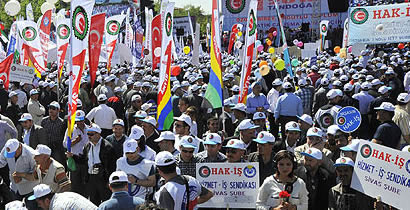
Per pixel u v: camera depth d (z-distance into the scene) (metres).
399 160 5.45
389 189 5.53
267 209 5.72
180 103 11.43
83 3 8.45
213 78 9.05
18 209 5.19
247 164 6.24
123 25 40.75
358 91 15.09
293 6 48.44
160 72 9.46
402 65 22.34
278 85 13.58
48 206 5.97
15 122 12.82
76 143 8.92
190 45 41.59
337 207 5.95
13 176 7.50
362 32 22.05
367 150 5.75
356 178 5.85
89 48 11.00
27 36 17.42
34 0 41.22
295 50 31.48
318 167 6.47
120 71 18.95
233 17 47.97
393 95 15.91
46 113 15.09
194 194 5.65
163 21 9.43
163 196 5.45
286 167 5.65
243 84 9.60
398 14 21.41
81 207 5.77
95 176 8.22
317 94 13.26
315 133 7.47
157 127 9.58
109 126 11.67
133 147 6.77
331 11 40.69
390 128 8.16
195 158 7.00
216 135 6.95
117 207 5.45
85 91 14.39
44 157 7.34
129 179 6.75
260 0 48.91
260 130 9.45
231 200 6.27
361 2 39.84
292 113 11.86
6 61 14.93
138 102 11.81
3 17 38.97
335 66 20.59
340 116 7.69
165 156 5.51
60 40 15.06
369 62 22.78
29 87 16.19
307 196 5.90
